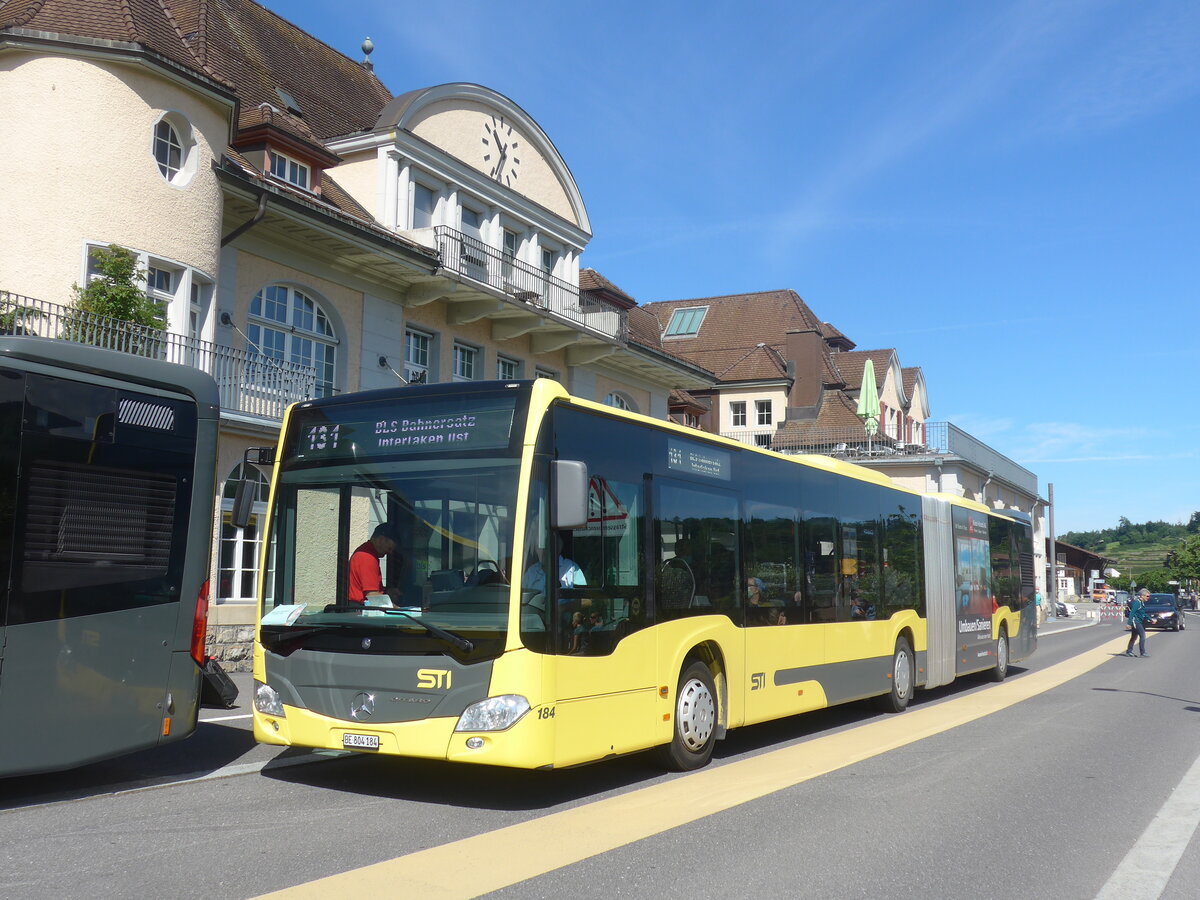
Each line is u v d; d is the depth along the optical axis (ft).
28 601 22.79
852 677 40.01
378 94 92.84
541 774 28.53
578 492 23.27
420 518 24.53
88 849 19.61
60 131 50.78
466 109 83.87
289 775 27.84
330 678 24.41
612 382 102.63
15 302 46.68
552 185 94.53
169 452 26.00
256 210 60.49
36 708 22.85
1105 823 24.09
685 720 29.22
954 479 136.05
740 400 166.61
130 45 52.03
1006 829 23.25
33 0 53.88
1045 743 35.88
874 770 30.09
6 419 22.66
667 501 28.94
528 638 23.09
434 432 25.03
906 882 18.94
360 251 66.95
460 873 18.52
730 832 22.21
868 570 42.73
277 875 18.13
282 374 60.59
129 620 24.77
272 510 26.35
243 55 78.13
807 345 166.81
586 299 96.73
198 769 28.35
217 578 55.67
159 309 50.24
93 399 24.38
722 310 181.68
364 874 18.28
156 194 53.26
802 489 37.50
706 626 30.04
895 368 177.99
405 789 26.18
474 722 22.84
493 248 81.97
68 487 23.72
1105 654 89.71
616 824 22.67
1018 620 65.05
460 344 82.89
